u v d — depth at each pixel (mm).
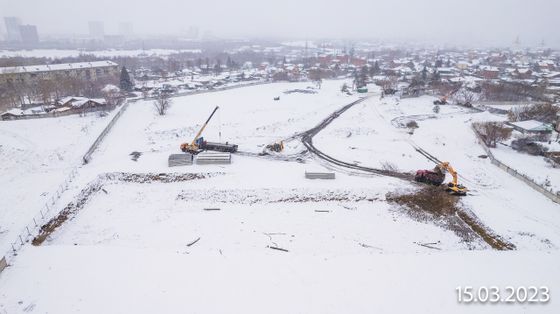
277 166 43781
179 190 37875
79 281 23516
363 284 23656
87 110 71438
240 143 53094
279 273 24672
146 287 23078
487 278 24312
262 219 33062
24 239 28484
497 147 53219
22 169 41844
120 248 27391
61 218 32375
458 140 56438
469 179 40906
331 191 37438
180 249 28047
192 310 21234
